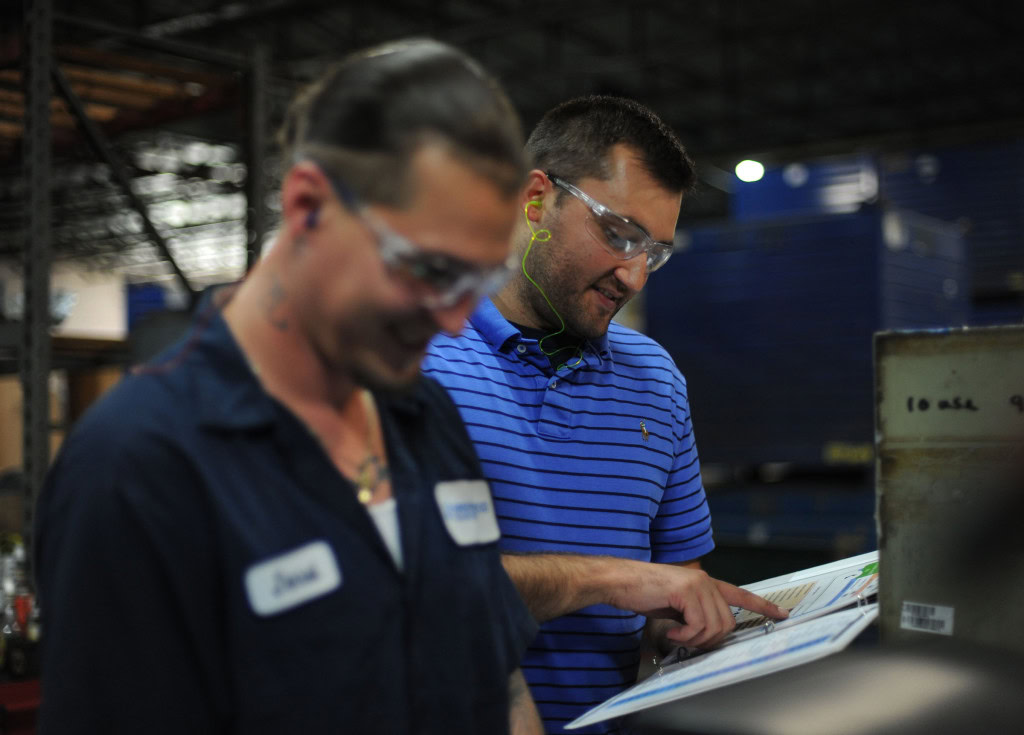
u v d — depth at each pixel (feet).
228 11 26.43
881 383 2.89
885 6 25.80
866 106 33.91
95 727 2.21
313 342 2.51
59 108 12.42
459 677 2.77
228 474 2.37
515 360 4.62
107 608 2.22
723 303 21.02
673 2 27.68
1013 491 2.66
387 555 2.58
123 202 25.88
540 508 4.46
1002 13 27.63
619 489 4.66
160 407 2.37
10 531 12.07
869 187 26.32
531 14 26.89
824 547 13.03
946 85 32.99
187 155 24.07
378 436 2.85
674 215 4.47
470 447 3.21
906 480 2.83
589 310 4.50
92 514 2.22
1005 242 27.17
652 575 4.11
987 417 2.72
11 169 15.05
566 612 4.08
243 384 2.48
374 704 2.49
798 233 20.34
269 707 2.34
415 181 2.20
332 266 2.31
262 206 12.07
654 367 5.08
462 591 2.86
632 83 33.22
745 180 26.61
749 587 4.84
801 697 2.65
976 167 27.50
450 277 2.25
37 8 10.14
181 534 2.28
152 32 26.78
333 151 2.28
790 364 20.21
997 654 2.65
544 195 4.49
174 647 2.28
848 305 19.71
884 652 2.74
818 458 19.79
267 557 2.37
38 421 10.01
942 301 21.29
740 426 20.63
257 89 12.06
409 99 2.25
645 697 3.20
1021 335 2.68
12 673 7.68
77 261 40.09
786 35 29.30
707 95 34.17
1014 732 2.44
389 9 27.35
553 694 4.46
